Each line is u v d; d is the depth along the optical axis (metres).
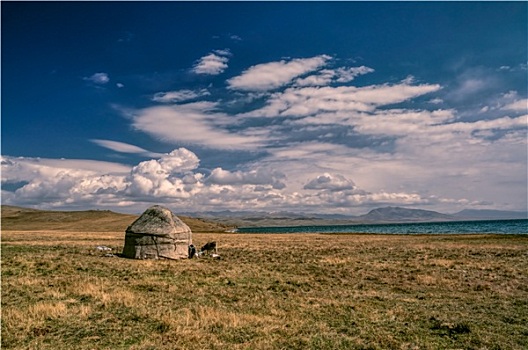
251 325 14.59
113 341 12.68
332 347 12.55
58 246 46.88
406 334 14.02
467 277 26.94
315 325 14.85
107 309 16.27
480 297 20.78
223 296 19.67
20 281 21.27
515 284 24.50
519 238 68.88
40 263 28.22
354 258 38.50
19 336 12.89
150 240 37.22
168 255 37.22
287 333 13.80
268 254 42.62
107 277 24.14
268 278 25.58
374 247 53.16
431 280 25.53
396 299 20.02
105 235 91.81
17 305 16.56
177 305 17.28
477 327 15.02
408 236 90.62
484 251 45.47
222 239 78.56
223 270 28.67
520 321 16.05
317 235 105.56
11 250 38.12
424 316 16.53
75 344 12.37
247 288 21.92
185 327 14.03
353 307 17.84
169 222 38.69
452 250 47.47
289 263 34.22
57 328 13.82
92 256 36.56
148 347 12.16
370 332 14.16
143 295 19.09
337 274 28.08
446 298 20.48
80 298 18.14
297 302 18.67
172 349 12.07
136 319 14.98
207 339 13.01
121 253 41.00
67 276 23.67
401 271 29.61
